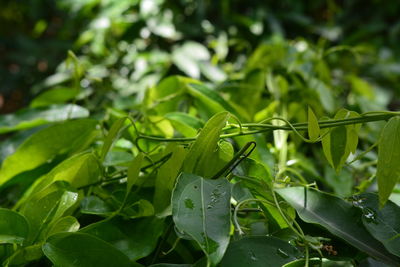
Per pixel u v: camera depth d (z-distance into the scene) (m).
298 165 1.05
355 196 0.76
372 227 0.72
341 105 1.50
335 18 2.29
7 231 0.73
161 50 1.92
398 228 0.72
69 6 2.08
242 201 0.73
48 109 1.11
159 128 0.97
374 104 1.28
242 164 0.79
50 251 0.71
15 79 2.57
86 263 0.71
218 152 0.77
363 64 1.95
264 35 1.98
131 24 1.86
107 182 0.86
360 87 1.41
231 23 1.97
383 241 0.70
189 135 0.93
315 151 1.13
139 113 1.04
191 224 0.67
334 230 0.72
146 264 0.80
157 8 1.90
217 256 0.64
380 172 0.69
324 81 1.31
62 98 1.23
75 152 0.96
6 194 1.00
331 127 0.75
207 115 0.99
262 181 0.74
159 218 0.77
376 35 2.27
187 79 1.07
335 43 2.17
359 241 0.72
